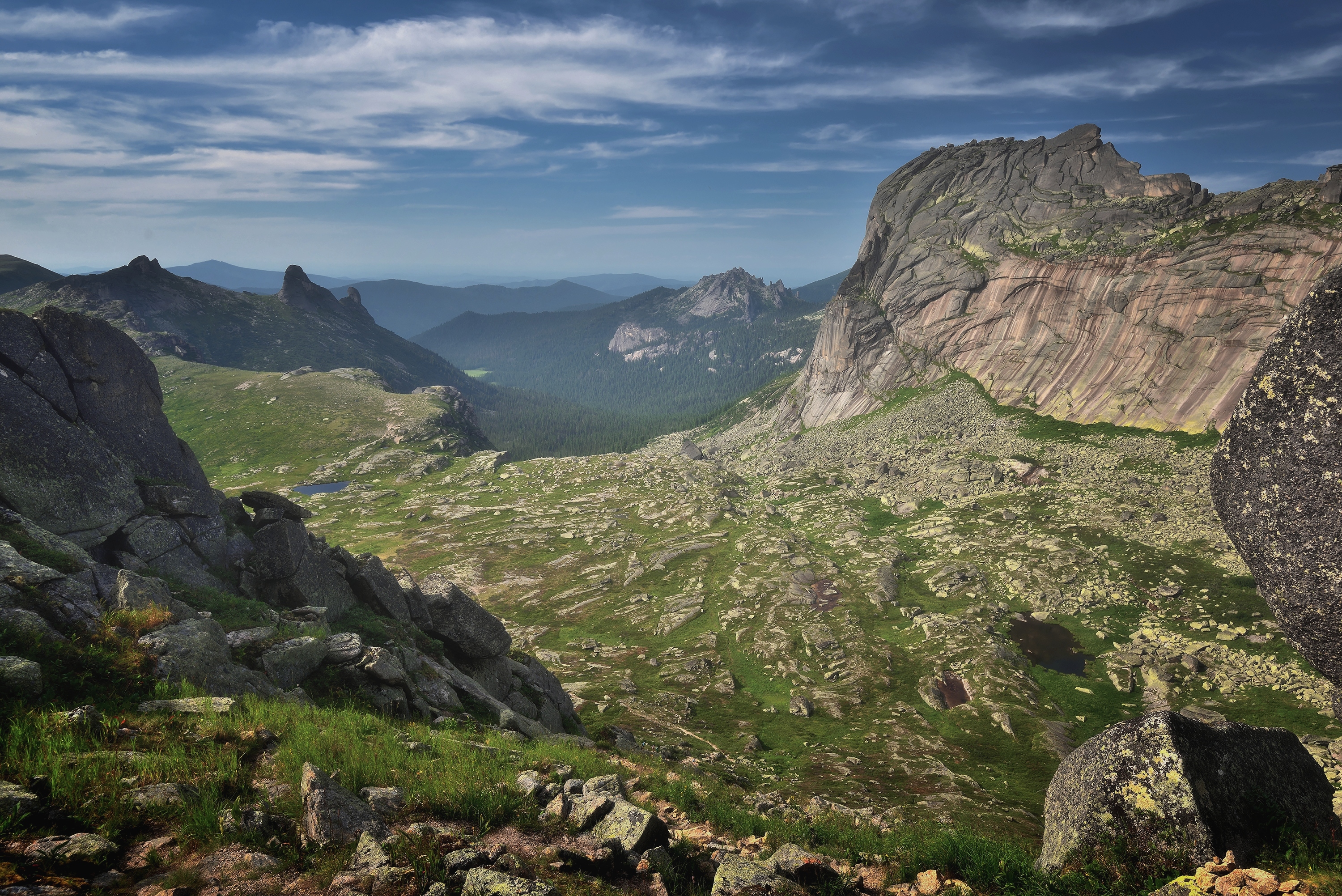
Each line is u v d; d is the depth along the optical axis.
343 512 197.25
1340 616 9.80
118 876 9.27
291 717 17.09
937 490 168.38
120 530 28.67
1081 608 102.88
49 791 10.62
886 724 77.94
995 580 116.06
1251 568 11.29
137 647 17.83
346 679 25.36
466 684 33.12
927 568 125.50
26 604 17.02
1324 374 10.05
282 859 10.30
